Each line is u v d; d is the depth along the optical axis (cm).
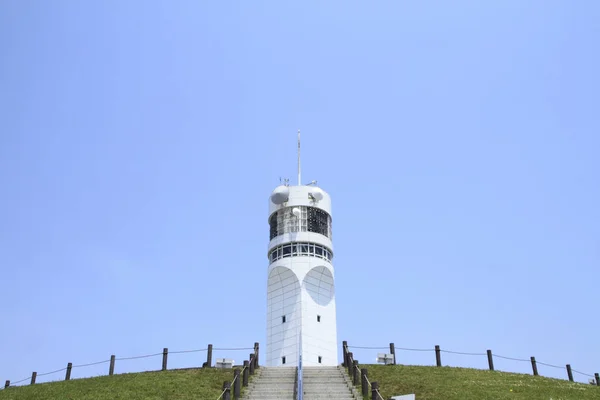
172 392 3459
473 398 3356
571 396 3559
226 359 4122
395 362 4312
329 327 5294
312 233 5528
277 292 5472
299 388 3055
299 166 6097
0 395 3553
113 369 4147
